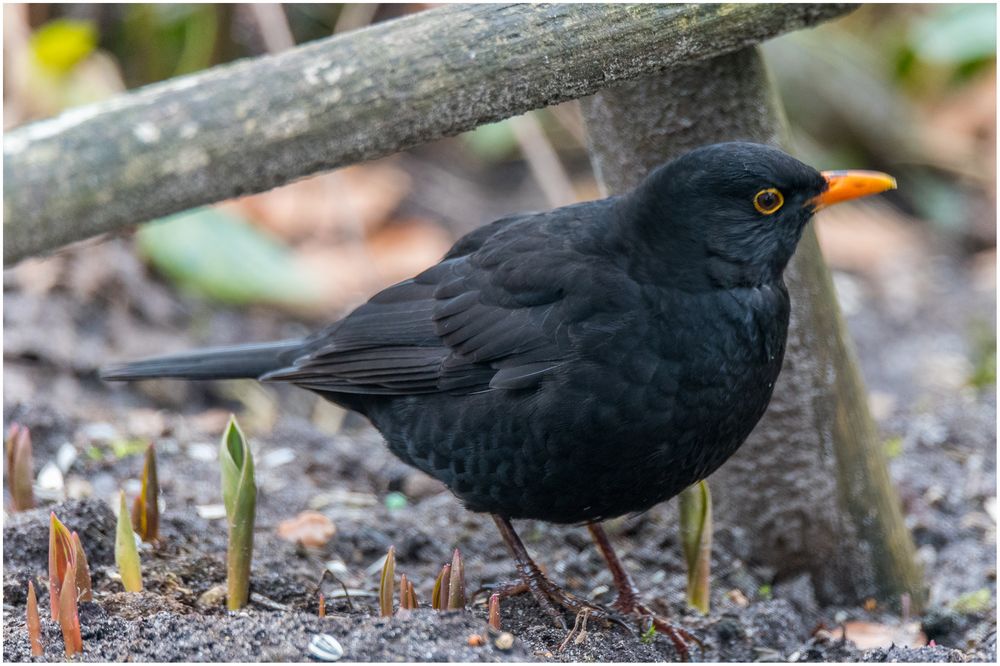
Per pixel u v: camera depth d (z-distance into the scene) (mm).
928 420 11445
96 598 6887
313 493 9641
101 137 5445
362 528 8805
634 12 6445
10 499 8602
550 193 14945
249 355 8367
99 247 13016
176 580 7355
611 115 7820
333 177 15094
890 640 7992
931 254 16375
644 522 9055
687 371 6828
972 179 17391
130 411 11203
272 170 5816
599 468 7004
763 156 6855
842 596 8500
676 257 6918
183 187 5629
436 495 9930
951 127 17688
